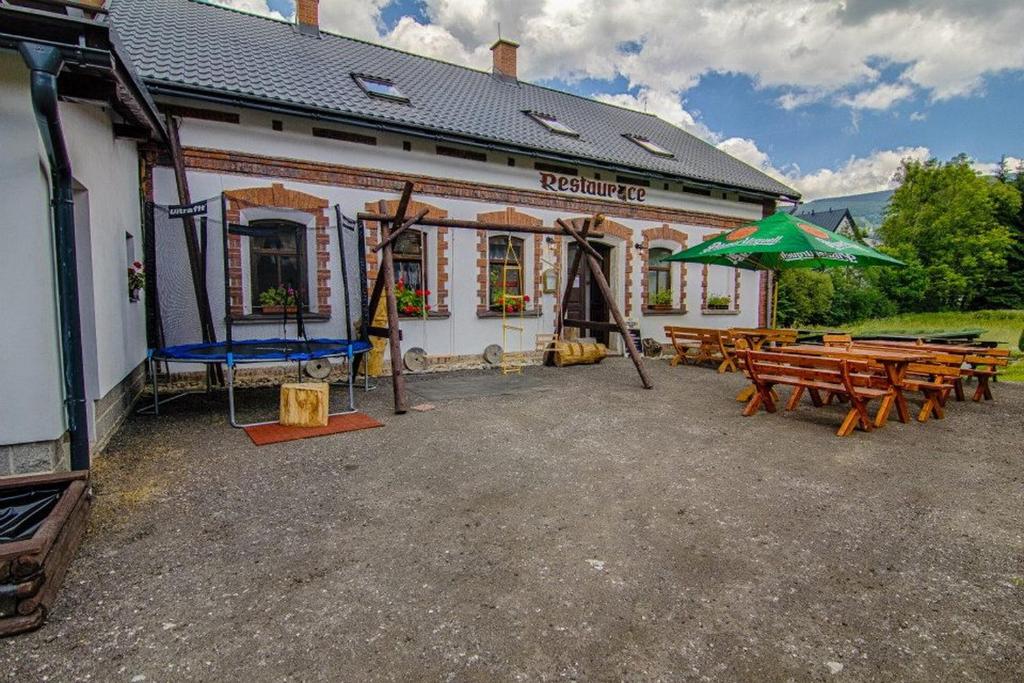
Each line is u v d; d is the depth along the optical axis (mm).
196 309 7664
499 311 11125
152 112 5855
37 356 3883
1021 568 3137
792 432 6023
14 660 2244
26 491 3338
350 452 5152
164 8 10703
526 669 2236
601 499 4074
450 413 6777
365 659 2287
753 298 15523
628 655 2334
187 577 2922
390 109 9594
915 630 2537
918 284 23922
